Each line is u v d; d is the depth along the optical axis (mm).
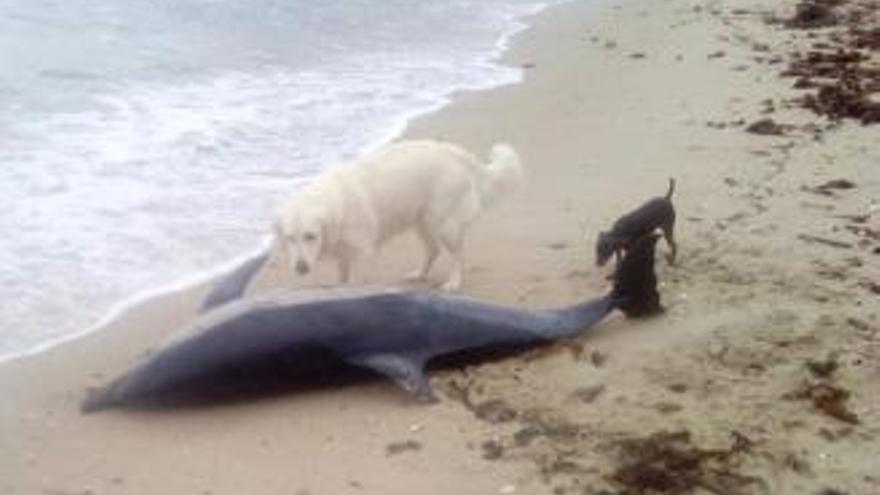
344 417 7395
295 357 7477
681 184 9625
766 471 6977
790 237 8836
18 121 10461
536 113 11242
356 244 8055
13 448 7129
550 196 9523
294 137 10547
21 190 9352
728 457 7051
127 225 9016
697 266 8508
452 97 11664
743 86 11773
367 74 12242
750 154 10141
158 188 9539
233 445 7203
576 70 12500
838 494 6844
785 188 9539
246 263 8391
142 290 8336
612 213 9258
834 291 8242
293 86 11773
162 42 12711
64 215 9070
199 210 9258
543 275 8547
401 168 8148
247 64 12297
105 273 8477
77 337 7914
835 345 7770
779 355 7707
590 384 7555
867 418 7285
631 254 7949
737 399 7418
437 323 7648
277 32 13445
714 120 10906
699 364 7668
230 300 7758
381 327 7574
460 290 8383
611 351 7789
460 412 7422
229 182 9695
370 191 8070
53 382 7570
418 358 7594
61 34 12602
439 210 8250
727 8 15414
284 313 7473
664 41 13430
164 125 10625
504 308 7820
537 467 7055
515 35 14109
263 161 10070
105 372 7664
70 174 9641
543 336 7820
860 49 13031
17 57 11836
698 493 6883
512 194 8641
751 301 8148
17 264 8484
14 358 7719
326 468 7070
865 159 10031
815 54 12711
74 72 11609
